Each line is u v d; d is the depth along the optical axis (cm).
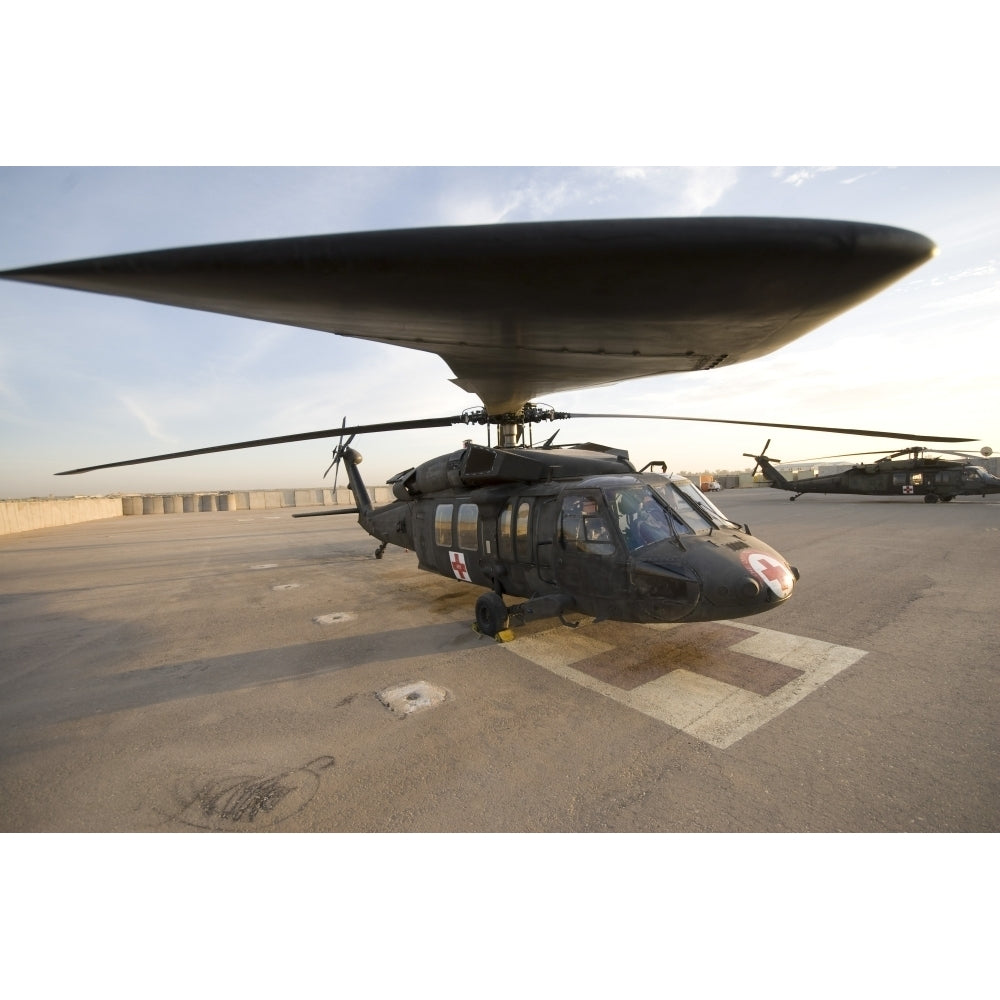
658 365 268
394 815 303
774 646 543
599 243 129
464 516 681
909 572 842
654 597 453
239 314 192
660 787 316
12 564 1525
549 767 342
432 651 582
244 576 1159
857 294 160
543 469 593
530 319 189
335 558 1385
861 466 2412
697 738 369
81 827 304
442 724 409
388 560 1317
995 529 1282
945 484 2167
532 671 509
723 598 426
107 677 558
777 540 1262
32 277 138
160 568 1331
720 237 127
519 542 584
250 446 661
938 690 423
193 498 5066
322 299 167
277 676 534
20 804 328
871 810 286
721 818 287
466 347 241
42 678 566
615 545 476
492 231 127
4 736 425
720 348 226
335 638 652
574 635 610
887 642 538
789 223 125
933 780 308
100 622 806
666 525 485
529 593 594
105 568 1371
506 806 305
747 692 439
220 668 567
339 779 341
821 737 361
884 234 130
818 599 712
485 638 616
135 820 309
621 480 514
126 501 4812
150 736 414
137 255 134
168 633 720
